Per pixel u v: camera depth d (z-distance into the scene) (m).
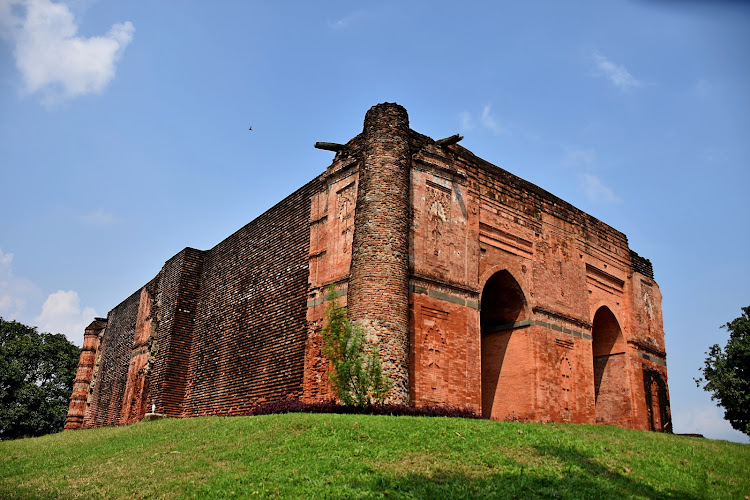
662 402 27.41
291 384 20.55
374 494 9.52
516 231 22.72
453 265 19.89
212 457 12.14
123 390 33.53
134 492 10.45
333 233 20.61
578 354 23.50
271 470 10.77
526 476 10.55
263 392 22.06
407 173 19.06
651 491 10.72
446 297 19.30
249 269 25.98
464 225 20.67
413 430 13.01
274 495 9.61
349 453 11.47
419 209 19.48
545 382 21.55
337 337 16.67
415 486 9.87
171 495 10.03
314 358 19.73
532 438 13.11
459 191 20.92
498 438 12.84
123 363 34.88
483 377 22.64
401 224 18.23
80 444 16.38
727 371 27.17
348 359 16.44
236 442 13.05
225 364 25.50
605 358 27.03
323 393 18.86
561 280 23.98
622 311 27.27
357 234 18.23
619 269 27.61
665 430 26.95
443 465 10.92
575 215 25.86
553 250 24.11
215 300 28.27
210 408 25.56
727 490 11.40
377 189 18.41
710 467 12.78
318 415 14.66
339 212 20.59
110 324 40.06
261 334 23.41
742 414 26.55
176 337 29.02
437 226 19.86
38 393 41.53
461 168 21.38
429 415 16.33
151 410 26.66
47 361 43.91
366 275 17.50
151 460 12.70
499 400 21.97
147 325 32.00
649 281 29.55
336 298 19.36
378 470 10.55
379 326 16.91
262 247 25.44
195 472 11.25
